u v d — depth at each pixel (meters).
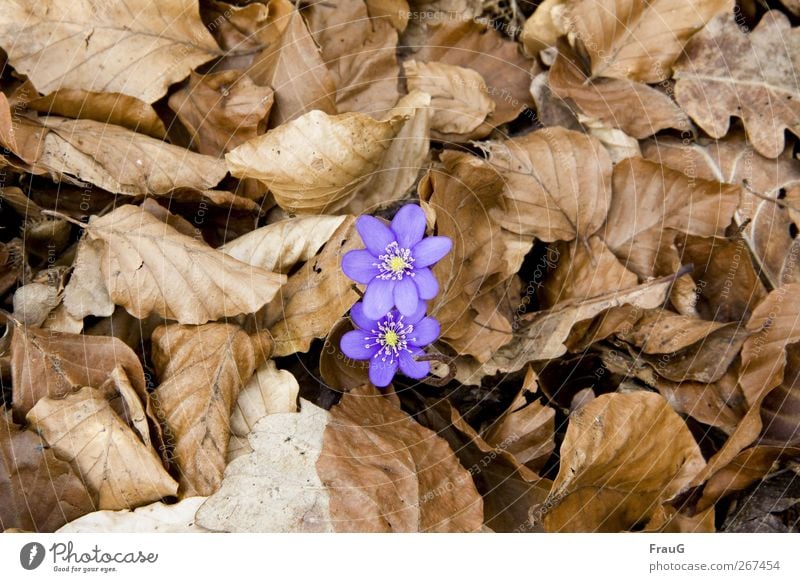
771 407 0.45
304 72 0.46
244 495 0.43
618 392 0.45
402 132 0.46
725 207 0.46
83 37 0.45
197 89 0.46
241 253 0.45
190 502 0.43
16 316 0.44
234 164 0.44
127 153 0.45
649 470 0.44
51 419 0.43
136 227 0.44
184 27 0.46
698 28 0.47
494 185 0.45
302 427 0.44
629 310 0.45
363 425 0.44
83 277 0.44
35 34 0.45
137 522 0.43
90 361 0.44
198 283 0.44
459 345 0.45
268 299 0.44
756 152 0.47
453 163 0.45
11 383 0.44
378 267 0.43
